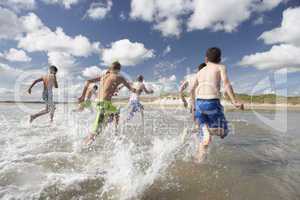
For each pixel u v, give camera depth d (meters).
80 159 3.40
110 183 2.54
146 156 3.62
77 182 2.55
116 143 4.52
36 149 3.99
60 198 2.20
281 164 3.33
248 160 3.53
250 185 2.56
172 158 3.56
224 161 3.47
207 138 3.55
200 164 3.29
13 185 2.46
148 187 2.48
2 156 3.51
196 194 2.33
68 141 4.63
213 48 3.80
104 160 3.38
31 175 2.74
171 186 2.52
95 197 2.23
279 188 2.48
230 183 2.62
